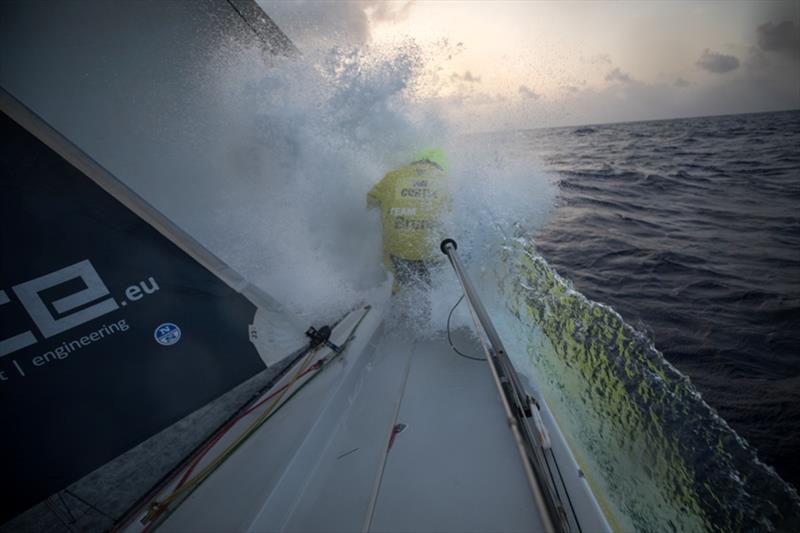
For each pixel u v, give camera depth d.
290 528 1.59
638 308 7.77
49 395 1.47
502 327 3.12
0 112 1.36
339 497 1.71
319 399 2.20
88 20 2.10
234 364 1.87
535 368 2.79
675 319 7.37
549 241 11.37
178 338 1.72
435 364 2.62
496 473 1.77
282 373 2.47
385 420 2.16
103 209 1.55
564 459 1.83
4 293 1.38
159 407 1.68
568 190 17.64
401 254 3.13
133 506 1.68
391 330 2.99
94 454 1.54
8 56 1.93
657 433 2.57
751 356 6.32
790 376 5.85
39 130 1.42
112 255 1.58
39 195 1.44
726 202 15.42
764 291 8.17
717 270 9.30
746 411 5.31
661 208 14.80
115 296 1.58
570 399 2.59
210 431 2.17
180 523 1.57
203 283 1.79
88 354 1.54
